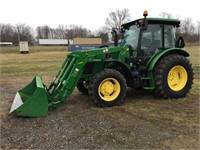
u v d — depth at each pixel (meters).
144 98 6.14
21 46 38.97
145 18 5.72
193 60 16.06
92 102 5.88
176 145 3.54
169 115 4.77
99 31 59.03
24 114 4.62
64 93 5.17
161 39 6.24
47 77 10.61
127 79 5.92
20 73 12.30
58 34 95.31
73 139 3.77
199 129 4.08
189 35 44.84
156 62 5.95
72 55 5.46
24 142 3.70
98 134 3.92
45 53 37.94
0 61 21.58
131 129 4.09
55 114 4.90
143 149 3.43
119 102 5.50
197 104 5.53
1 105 5.82
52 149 3.48
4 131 4.10
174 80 6.14
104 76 5.32
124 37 6.52
